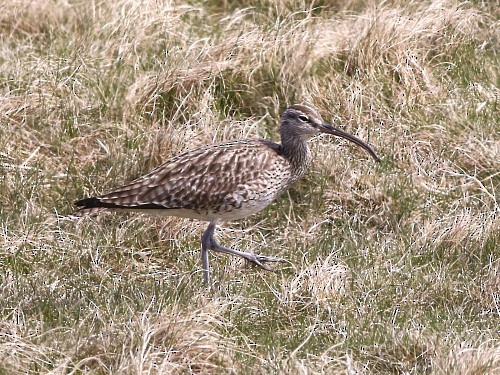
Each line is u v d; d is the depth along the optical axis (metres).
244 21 17.80
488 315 12.08
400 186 14.49
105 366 10.57
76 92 15.71
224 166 12.79
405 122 15.71
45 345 10.84
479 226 13.59
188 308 11.46
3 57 16.52
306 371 10.49
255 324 11.82
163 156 14.57
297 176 13.45
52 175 14.41
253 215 14.23
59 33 17.20
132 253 13.27
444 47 17.19
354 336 11.49
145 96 15.69
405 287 12.58
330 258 13.05
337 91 16.06
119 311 11.66
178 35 17.16
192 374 10.65
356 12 18.27
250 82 16.09
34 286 12.11
